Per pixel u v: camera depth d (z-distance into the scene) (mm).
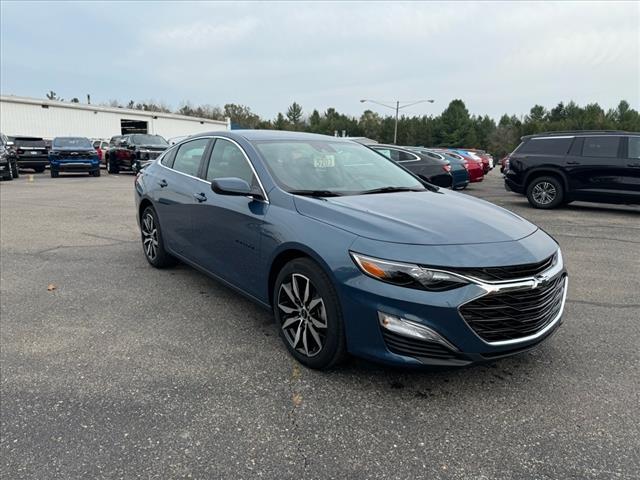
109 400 2732
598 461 2242
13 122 30359
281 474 2160
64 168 19953
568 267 5656
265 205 3396
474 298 2514
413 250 2598
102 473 2156
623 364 3178
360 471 2180
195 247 4359
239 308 4180
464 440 2395
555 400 2746
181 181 4637
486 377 2998
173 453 2291
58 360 3207
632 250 6566
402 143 86375
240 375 3016
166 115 40656
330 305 2832
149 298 4430
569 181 10219
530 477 2145
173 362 3184
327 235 2873
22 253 6133
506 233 2895
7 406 2666
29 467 2189
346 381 2939
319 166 3857
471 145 83688
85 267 5473
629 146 9578
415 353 2559
